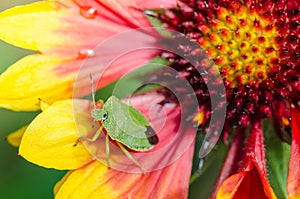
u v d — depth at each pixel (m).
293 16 0.16
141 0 0.16
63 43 0.15
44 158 0.14
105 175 0.14
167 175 0.15
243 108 0.16
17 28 0.15
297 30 0.16
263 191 0.14
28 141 0.14
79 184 0.14
